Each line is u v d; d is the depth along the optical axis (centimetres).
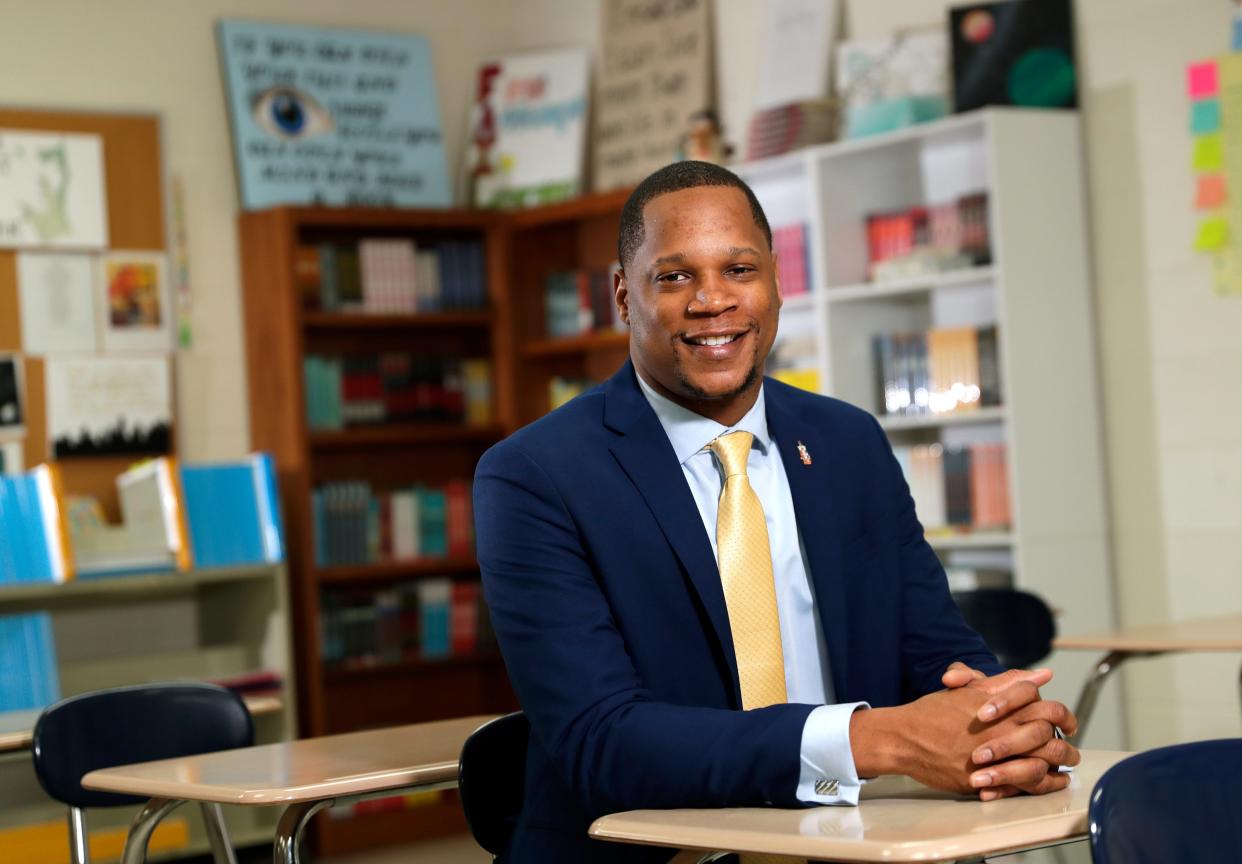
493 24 634
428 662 564
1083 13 466
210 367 556
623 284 204
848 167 491
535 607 185
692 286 189
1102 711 461
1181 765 155
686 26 578
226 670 522
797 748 164
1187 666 446
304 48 582
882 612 202
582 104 603
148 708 279
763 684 187
